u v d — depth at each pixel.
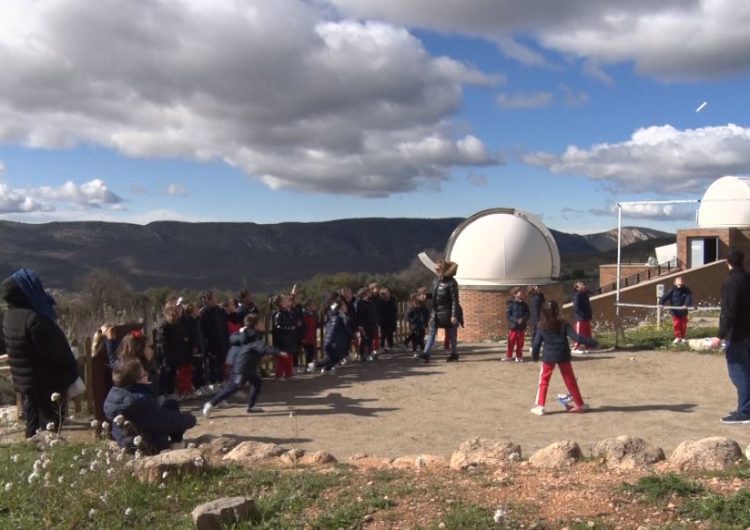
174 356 10.73
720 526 4.19
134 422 6.86
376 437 8.37
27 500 5.41
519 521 4.39
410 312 17.39
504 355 15.93
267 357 13.47
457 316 15.20
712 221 36.97
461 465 5.84
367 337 15.83
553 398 10.62
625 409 9.62
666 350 15.04
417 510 4.74
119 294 32.84
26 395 7.83
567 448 5.93
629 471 5.41
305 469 6.02
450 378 12.77
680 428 8.46
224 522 4.63
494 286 23.31
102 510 5.19
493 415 9.50
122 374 6.93
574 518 4.40
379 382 12.51
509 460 6.06
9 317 7.72
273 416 9.69
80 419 9.29
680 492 4.70
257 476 5.73
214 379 11.90
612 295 28.23
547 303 9.54
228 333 12.16
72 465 6.04
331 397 11.08
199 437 8.00
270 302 14.26
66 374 7.84
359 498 5.02
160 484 5.61
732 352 8.55
